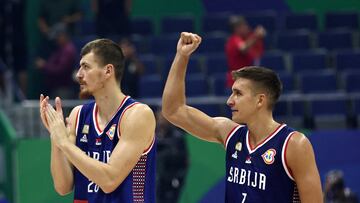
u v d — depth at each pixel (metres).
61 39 25.05
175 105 9.48
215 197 19.19
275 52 26.84
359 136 20.44
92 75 8.80
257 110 8.95
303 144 8.74
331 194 18.73
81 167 8.44
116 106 8.93
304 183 8.73
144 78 24.27
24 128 19.30
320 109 21.89
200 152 19.12
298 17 29.53
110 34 26.92
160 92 23.56
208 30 28.73
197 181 19.11
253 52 23.77
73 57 24.92
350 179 20.38
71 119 9.23
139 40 26.86
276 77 9.05
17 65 26.61
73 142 9.08
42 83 26.41
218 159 19.20
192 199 19.08
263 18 29.19
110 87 8.91
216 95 23.92
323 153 20.31
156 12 31.03
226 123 9.38
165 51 26.86
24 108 19.42
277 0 31.80
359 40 28.88
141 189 8.86
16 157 18.44
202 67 25.56
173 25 28.62
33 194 18.47
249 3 31.66
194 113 9.50
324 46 28.38
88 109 9.18
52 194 18.53
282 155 8.76
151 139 8.93
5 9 26.56
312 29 29.38
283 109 21.36
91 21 27.42
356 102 22.36
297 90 24.75
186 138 19.11
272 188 8.81
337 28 30.06
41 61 24.97
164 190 18.97
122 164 8.58
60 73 24.83
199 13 31.34
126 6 27.17
